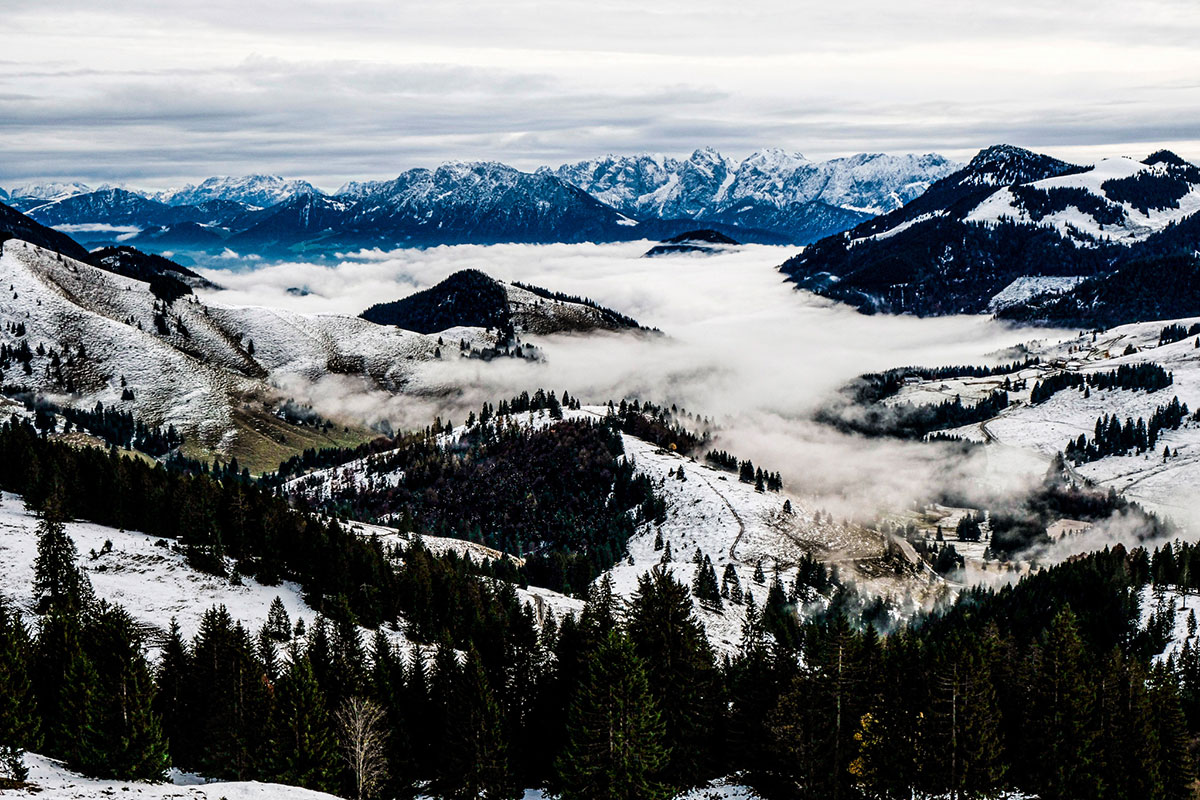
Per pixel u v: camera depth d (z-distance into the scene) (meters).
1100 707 75.62
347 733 74.44
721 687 84.31
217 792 61.38
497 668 94.50
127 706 66.25
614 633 71.19
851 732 72.00
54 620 82.31
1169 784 75.56
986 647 87.81
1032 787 75.94
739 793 76.88
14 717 66.31
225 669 78.50
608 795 68.00
